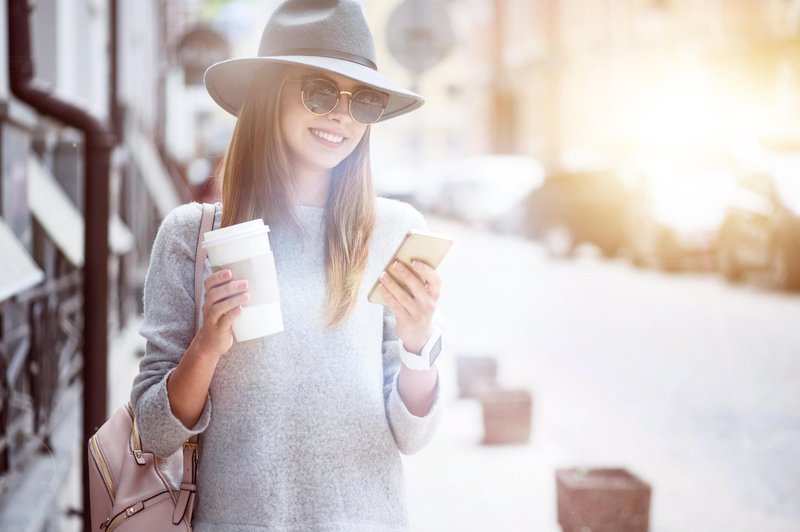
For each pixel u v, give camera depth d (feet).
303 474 6.60
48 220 20.67
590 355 31.86
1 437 13.79
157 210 47.65
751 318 39.14
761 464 19.88
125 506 6.68
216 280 6.03
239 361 6.62
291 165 7.10
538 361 30.83
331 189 7.14
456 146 185.57
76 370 22.98
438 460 19.83
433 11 26.43
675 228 53.98
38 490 13.80
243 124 7.07
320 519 6.57
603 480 14.71
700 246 53.47
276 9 7.16
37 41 25.35
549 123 114.83
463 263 66.85
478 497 17.20
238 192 6.97
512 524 15.66
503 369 29.48
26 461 15.47
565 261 67.00
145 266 42.39
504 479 18.39
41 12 25.39
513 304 45.27
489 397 21.22
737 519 16.61
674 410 24.35
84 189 16.47
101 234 16.21
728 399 25.54
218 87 7.37
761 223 47.01
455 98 183.42
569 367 29.89
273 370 6.63
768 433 22.21
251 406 6.61
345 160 7.18
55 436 17.62
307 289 6.84
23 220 17.81
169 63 70.59
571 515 14.40
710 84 79.41
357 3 7.06
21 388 15.85
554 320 39.88
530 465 19.43
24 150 17.88
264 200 6.91
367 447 6.77
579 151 104.63
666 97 85.97
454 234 93.25
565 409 24.48
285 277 6.85
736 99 75.87
